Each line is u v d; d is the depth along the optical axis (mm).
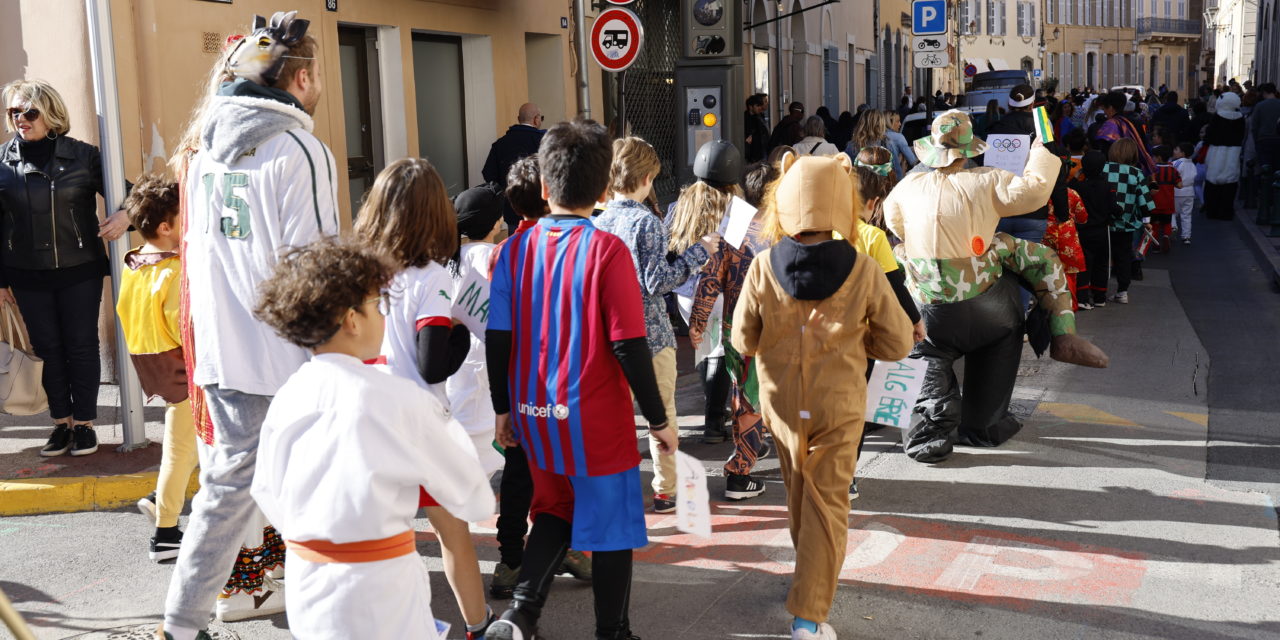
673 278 4766
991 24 62500
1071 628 4141
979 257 5875
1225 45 59781
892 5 38031
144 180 4941
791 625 4199
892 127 13250
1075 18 71250
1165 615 4227
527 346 3553
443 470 2799
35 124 6102
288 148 3699
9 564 4988
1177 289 12391
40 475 5938
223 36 8633
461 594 3826
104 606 4523
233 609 4312
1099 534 5055
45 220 6098
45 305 6219
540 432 3557
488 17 11898
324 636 2727
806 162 3951
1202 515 5277
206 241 3762
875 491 5719
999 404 6332
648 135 16469
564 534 3691
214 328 3734
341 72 10227
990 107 13266
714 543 5074
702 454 6426
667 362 5109
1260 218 16938
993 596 4430
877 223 6402
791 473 4039
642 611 4367
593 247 3486
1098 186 10914
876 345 3984
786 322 3947
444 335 3752
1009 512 5367
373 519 2684
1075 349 5996
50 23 8070
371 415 2684
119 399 7000
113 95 6125
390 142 10727
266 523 4312
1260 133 17281
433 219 3740
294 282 2717
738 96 10273
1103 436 6621
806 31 25562
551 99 13492
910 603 4375
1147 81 78500
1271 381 7961
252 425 3773
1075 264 8703
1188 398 7504
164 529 4984
